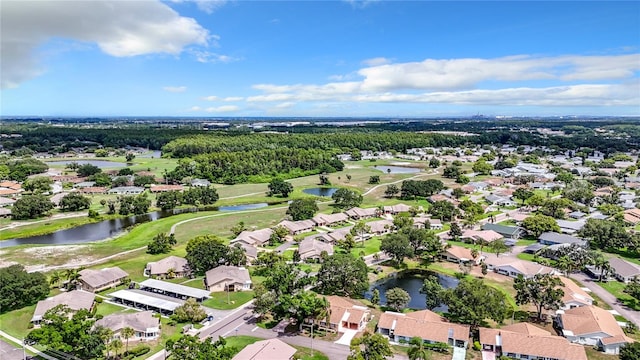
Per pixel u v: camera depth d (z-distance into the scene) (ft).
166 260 419.33
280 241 524.11
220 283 376.27
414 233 474.49
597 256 422.82
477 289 318.04
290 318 327.26
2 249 479.82
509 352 274.57
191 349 242.17
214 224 597.93
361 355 255.91
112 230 579.89
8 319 313.32
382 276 419.74
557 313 326.44
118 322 295.07
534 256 479.41
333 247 497.87
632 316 333.83
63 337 258.37
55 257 457.27
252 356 252.21
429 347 286.66
